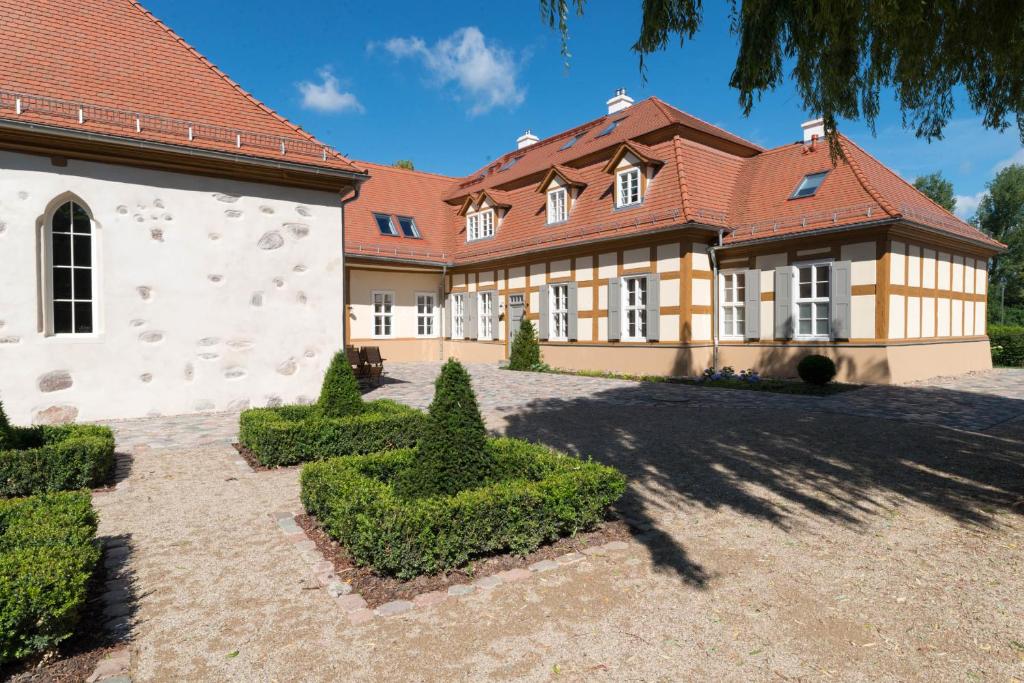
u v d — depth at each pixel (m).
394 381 15.74
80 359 8.99
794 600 3.54
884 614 3.38
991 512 5.07
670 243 15.86
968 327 17.62
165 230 9.62
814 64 5.83
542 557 4.18
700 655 2.97
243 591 3.68
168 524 4.85
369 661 2.93
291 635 3.18
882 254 13.52
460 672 2.83
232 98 10.67
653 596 3.60
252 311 10.41
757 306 15.69
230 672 2.84
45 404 8.74
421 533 3.74
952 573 3.91
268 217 10.52
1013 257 45.38
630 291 17.28
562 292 19.28
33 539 3.46
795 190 15.92
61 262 9.01
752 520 4.92
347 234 21.75
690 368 15.65
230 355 10.22
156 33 10.69
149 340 9.52
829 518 4.96
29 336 8.62
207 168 9.86
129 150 9.07
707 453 7.30
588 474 4.65
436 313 24.39
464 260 22.61
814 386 13.34
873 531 4.66
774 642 3.09
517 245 20.39
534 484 4.45
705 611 3.41
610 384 14.70
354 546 3.94
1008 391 12.77
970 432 8.45
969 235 16.38
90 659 2.94
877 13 4.67
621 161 17.64
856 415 9.93
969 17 5.03
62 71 9.17
